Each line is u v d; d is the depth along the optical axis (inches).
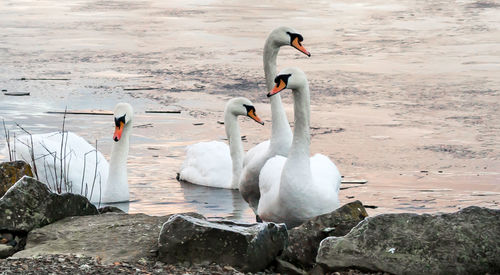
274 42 524.4
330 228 350.3
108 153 661.3
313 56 1227.9
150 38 1397.6
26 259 312.5
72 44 1323.8
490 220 318.0
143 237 340.2
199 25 1561.3
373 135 745.6
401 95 940.0
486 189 558.9
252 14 1753.2
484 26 1544.0
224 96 928.9
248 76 1054.4
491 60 1177.4
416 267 310.0
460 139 730.2
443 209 500.4
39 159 560.7
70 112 818.2
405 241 315.9
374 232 319.9
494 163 644.1
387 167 629.0
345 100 914.7
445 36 1424.7
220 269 312.0
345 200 525.7
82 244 335.0
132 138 722.8
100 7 1913.1
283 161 456.4
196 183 605.6
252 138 735.1
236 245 318.0
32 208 361.4
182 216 327.3
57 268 298.8
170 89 966.4
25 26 1546.5
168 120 799.7
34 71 1070.4
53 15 1740.9
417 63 1159.6
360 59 1198.9
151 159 657.6
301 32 1480.1
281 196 416.5
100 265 307.1
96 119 789.2
